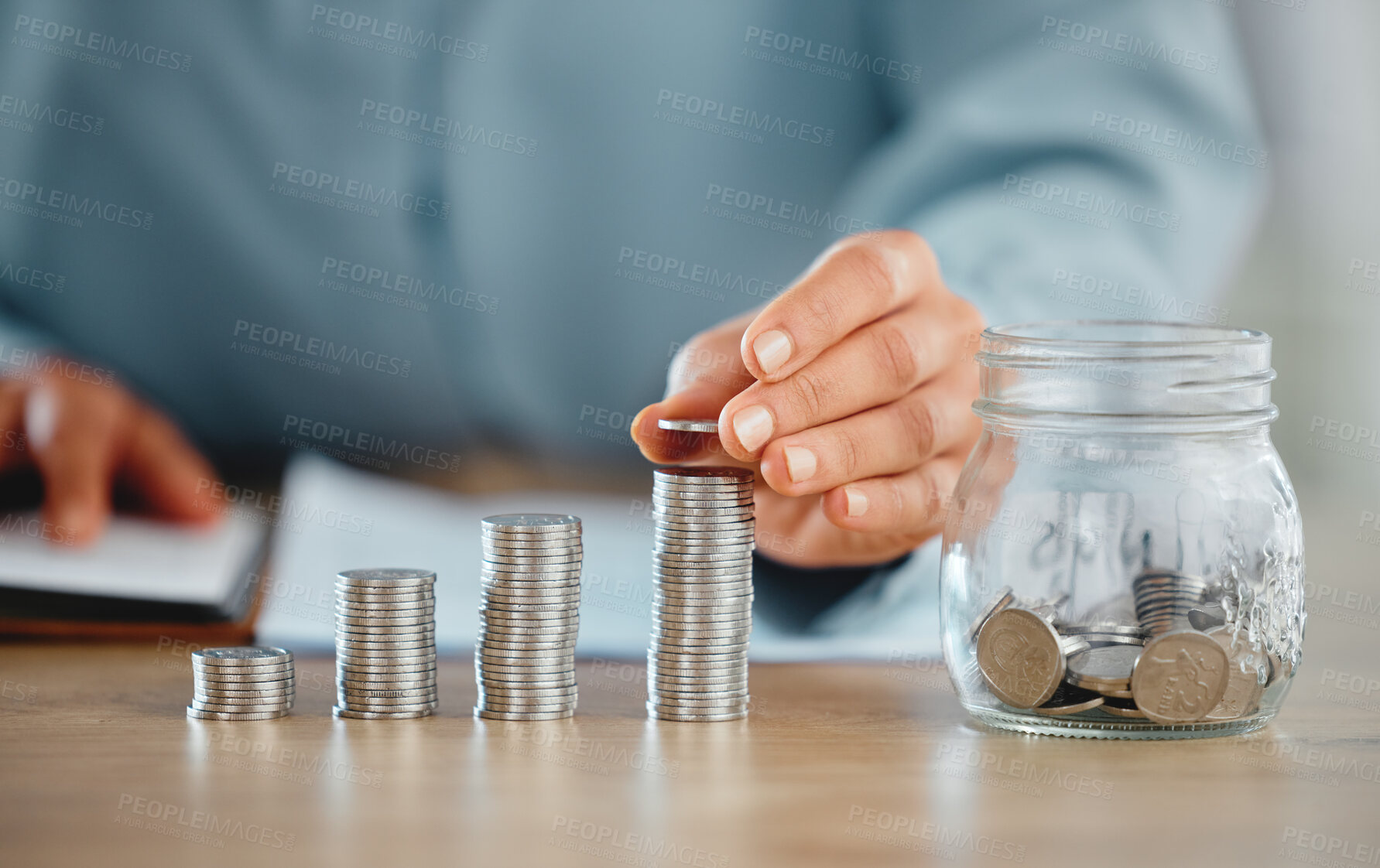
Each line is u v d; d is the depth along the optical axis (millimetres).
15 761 779
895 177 1221
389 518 1214
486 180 1354
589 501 1343
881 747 791
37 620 950
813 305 830
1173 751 787
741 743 795
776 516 961
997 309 1076
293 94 1314
